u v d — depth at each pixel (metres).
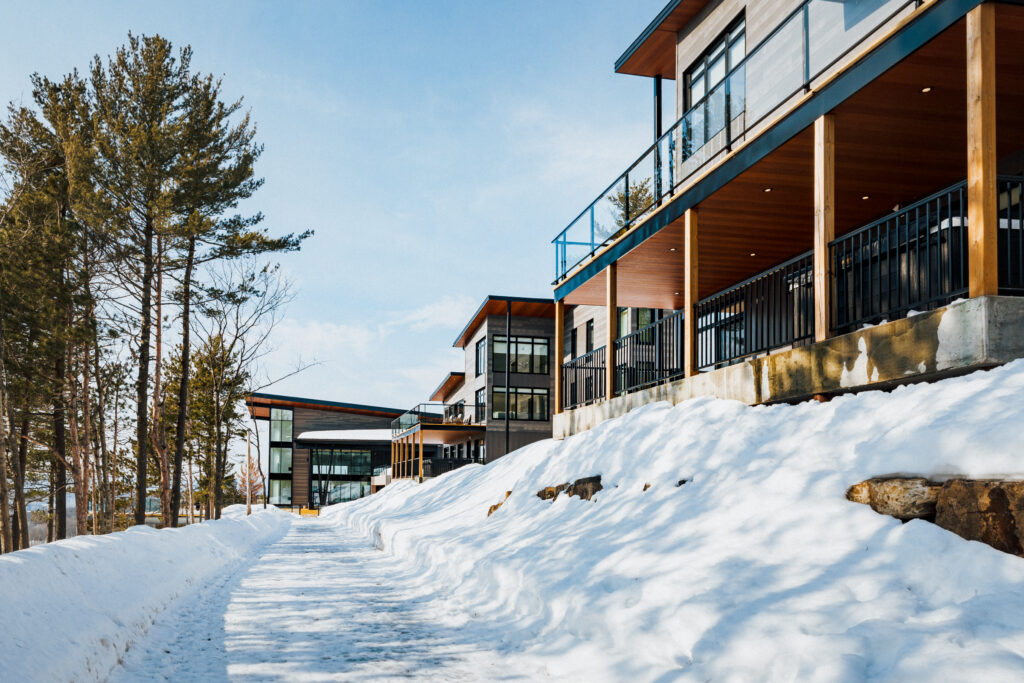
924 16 6.64
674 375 12.69
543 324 39.12
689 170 13.62
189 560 10.88
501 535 10.00
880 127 8.57
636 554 6.25
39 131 20.14
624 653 4.92
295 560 14.21
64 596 5.69
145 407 18.81
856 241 9.55
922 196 11.08
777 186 10.41
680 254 13.59
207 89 20.19
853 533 4.95
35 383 20.05
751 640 4.13
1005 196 9.83
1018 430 4.47
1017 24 6.46
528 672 5.13
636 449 9.09
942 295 6.38
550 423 38.50
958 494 4.47
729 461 7.11
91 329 19.00
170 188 19.80
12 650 4.34
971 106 6.03
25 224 18.77
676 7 15.28
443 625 6.99
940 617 3.70
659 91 16.98
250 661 5.57
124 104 19.59
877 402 6.39
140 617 6.71
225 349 29.95
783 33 12.12
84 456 21.67
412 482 35.78
